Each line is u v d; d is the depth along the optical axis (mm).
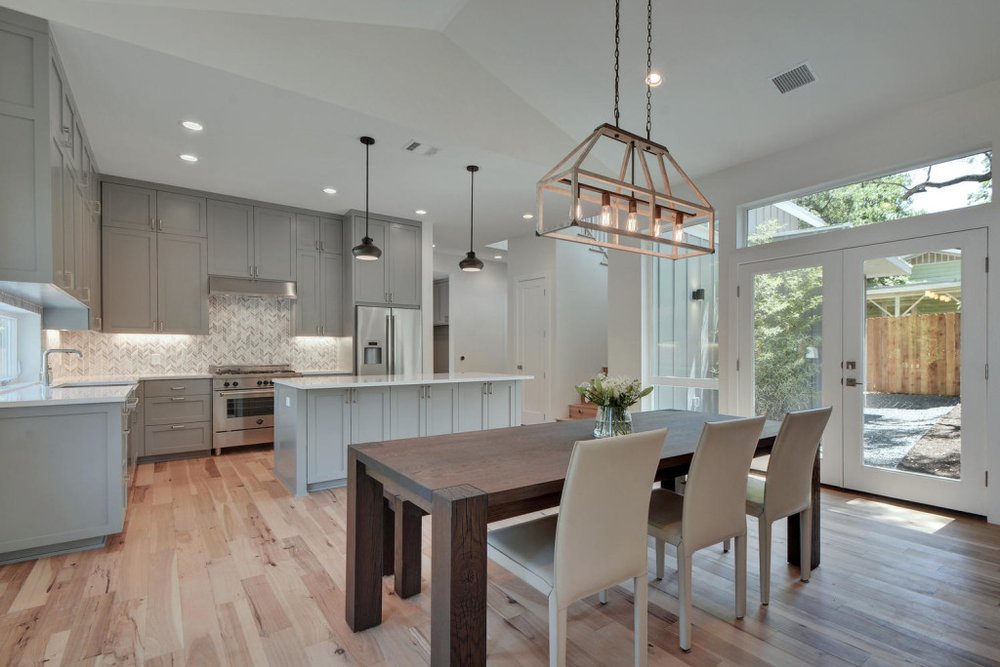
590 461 1477
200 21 2832
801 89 3352
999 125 3031
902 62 3008
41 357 3668
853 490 3701
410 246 6176
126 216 4668
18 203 2479
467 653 1433
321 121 3510
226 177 4648
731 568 2523
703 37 3074
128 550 2652
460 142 3842
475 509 1445
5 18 2443
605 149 4438
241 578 2346
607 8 2961
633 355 5230
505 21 3291
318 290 5805
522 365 7195
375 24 3332
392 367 5941
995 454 3057
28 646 1800
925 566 2492
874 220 3658
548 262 6840
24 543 2482
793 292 4047
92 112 3326
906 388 3449
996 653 1795
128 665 1702
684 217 2607
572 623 2010
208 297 5098
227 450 5176
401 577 2199
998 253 3031
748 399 4316
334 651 1802
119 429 2717
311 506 3383
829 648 1828
